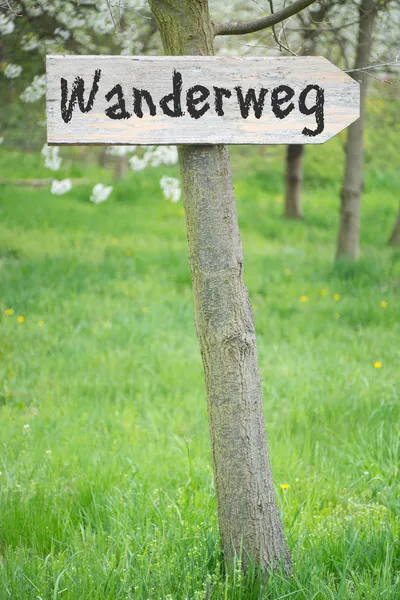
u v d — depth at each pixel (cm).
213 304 258
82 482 368
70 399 509
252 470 264
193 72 240
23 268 919
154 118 240
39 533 322
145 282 911
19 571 275
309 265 1070
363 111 1028
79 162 2159
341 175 2033
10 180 1872
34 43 582
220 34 269
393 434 434
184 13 249
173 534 304
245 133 245
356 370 567
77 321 717
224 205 257
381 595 262
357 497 363
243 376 261
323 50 872
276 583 260
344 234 1070
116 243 1214
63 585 271
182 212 1609
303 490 370
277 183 2048
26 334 654
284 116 245
